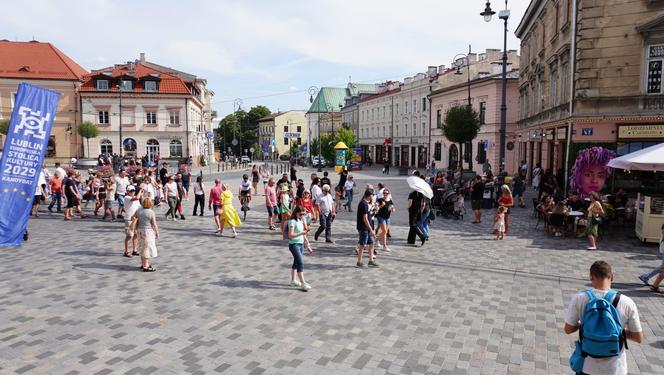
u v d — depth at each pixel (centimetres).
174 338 734
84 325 783
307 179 4328
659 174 2075
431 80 6097
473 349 703
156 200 2334
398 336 748
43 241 1461
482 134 4812
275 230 1694
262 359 665
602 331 423
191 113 6172
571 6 2341
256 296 940
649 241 1420
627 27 2031
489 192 2266
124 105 5831
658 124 2008
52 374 616
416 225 1425
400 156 7156
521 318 828
